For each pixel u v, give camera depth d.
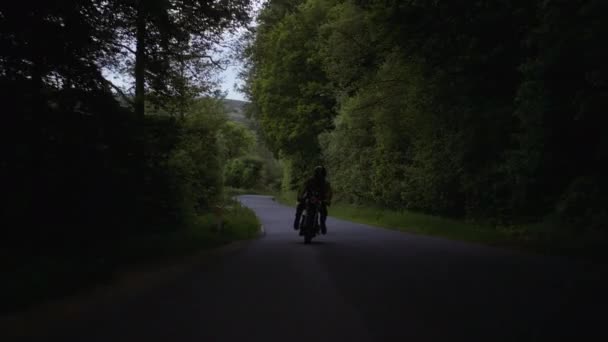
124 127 13.48
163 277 9.83
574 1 13.72
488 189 20.14
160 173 17.33
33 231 11.00
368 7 22.14
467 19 19.12
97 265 9.59
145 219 17.16
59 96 11.35
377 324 6.37
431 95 23.00
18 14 10.03
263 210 41.72
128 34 15.09
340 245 15.53
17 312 7.02
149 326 6.36
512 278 9.33
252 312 7.01
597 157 14.59
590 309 7.00
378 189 32.19
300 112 47.09
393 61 24.92
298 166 53.94
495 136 19.61
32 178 10.62
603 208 14.29
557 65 14.47
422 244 15.63
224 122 24.59
